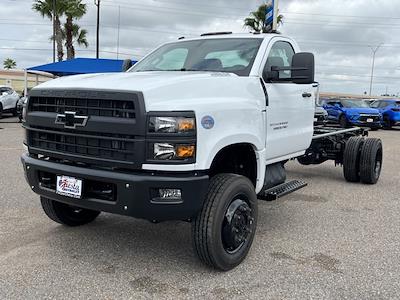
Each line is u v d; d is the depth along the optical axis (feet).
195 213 12.82
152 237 17.03
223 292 12.62
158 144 11.94
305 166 36.11
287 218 20.33
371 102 94.58
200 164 12.42
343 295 12.61
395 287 13.20
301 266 14.61
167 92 12.46
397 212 21.76
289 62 18.65
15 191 23.57
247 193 14.19
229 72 16.20
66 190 13.32
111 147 12.46
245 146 15.25
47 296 12.12
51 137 13.78
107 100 12.39
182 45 18.83
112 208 12.54
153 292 12.53
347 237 17.71
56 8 122.93
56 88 13.41
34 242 16.16
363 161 27.91
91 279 13.24
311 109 20.43
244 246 14.42
